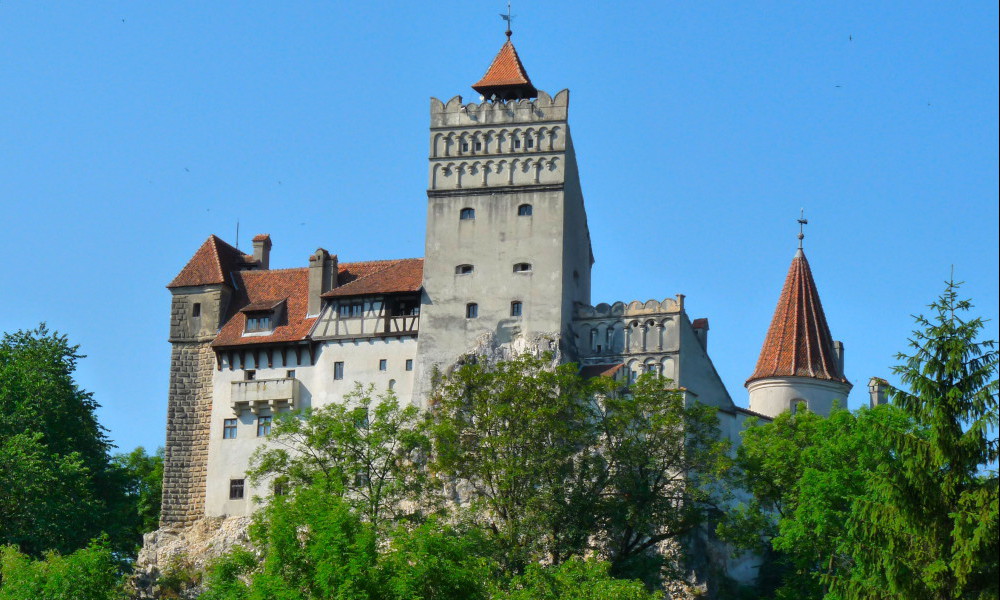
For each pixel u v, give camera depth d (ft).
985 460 424.87
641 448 649.61
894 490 427.33
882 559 429.79
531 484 638.53
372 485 644.27
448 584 464.65
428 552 472.85
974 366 430.61
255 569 498.69
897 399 436.35
